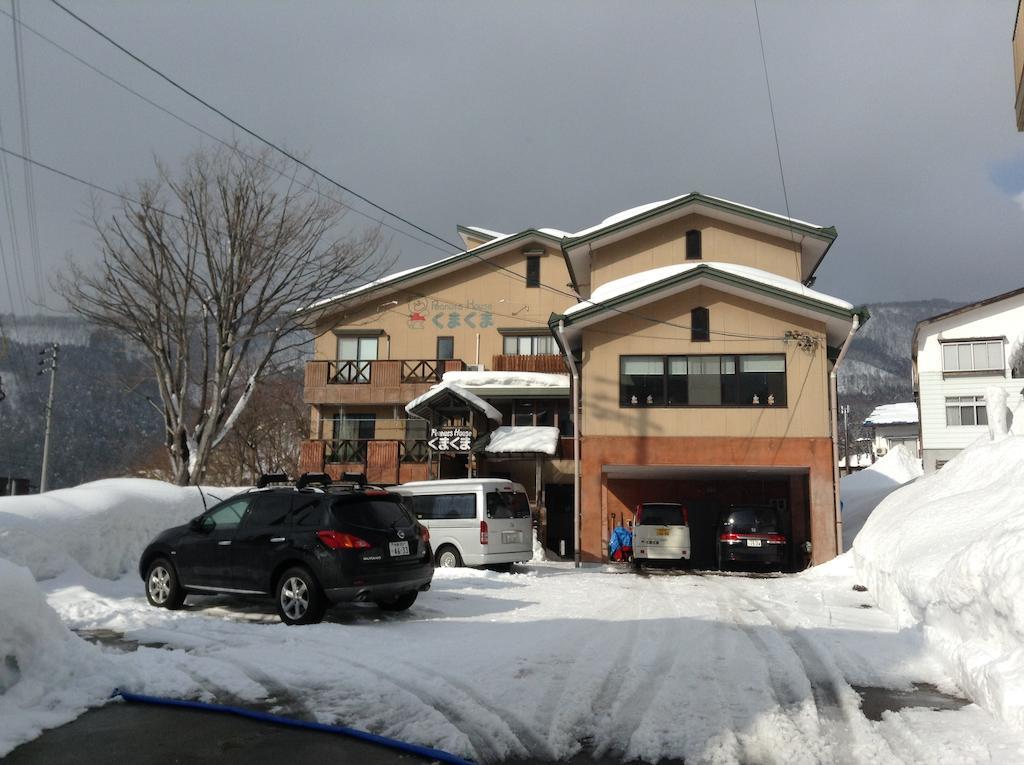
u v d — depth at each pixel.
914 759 4.66
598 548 20.66
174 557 10.31
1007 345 34.34
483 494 16.55
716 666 7.07
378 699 5.98
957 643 7.04
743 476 25.17
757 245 24.47
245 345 19.00
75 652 6.45
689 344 21.12
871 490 33.75
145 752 4.92
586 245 25.17
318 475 10.80
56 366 38.81
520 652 7.54
